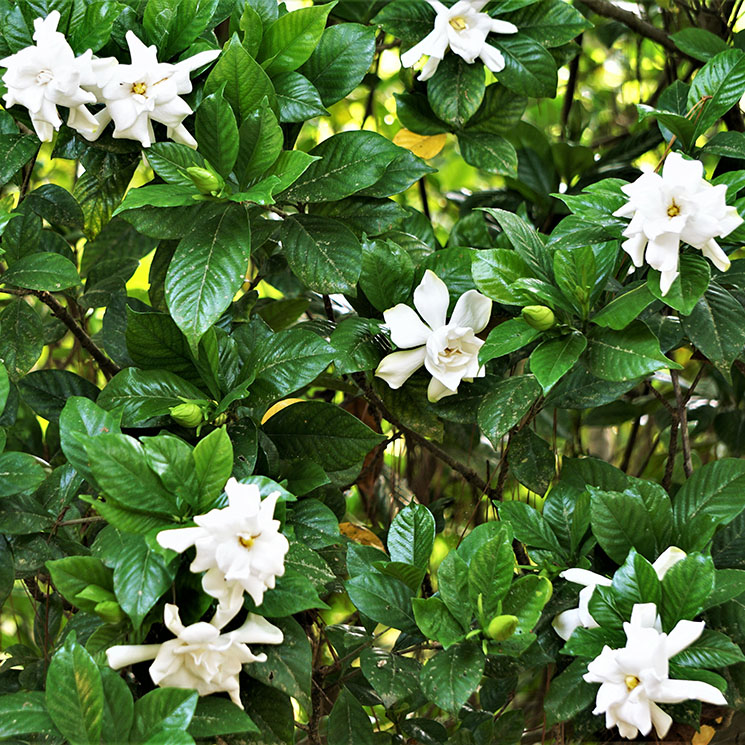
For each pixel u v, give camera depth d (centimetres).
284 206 113
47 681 92
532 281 102
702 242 99
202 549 92
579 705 99
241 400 105
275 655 97
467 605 99
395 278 109
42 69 103
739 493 104
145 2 111
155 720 92
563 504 108
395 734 111
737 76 109
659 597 97
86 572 95
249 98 106
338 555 111
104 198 115
